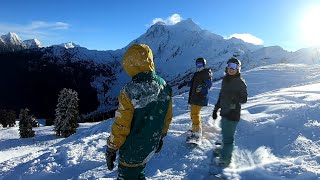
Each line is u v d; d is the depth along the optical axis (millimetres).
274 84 12922
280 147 3334
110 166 1991
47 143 21641
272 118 4355
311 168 2645
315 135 3418
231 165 3020
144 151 1987
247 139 3686
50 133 28312
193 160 3297
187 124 4996
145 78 1955
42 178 3465
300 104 5297
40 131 29812
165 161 3410
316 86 8641
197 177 2863
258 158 3143
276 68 17094
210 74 3879
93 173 3250
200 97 3830
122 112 1899
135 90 1905
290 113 4293
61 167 3586
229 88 3150
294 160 2867
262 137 3674
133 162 1992
